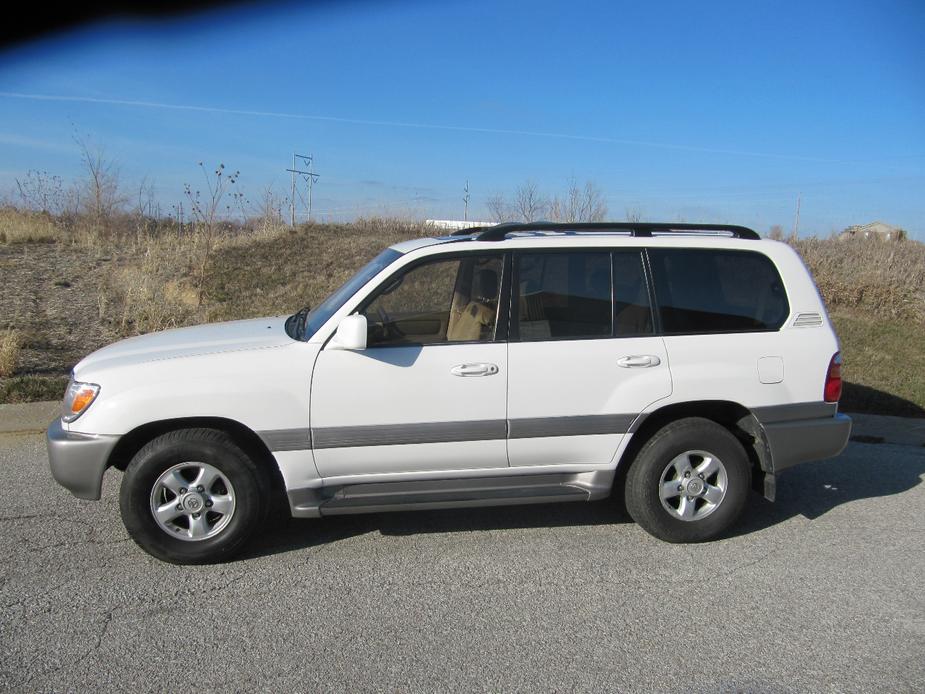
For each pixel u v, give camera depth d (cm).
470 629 357
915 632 358
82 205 1889
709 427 453
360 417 420
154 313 1032
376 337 429
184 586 398
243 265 1410
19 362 859
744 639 350
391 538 466
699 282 458
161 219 1931
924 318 1222
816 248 1554
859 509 527
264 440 413
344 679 314
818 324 466
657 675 320
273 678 315
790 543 465
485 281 444
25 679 312
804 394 459
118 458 444
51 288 1241
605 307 447
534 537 470
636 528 486
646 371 442
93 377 412
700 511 459
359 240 1673
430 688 308
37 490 535
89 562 425
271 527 482
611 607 380
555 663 328
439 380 425
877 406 820
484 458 437
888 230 2203
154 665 323
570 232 466
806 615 374
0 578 404
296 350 421
